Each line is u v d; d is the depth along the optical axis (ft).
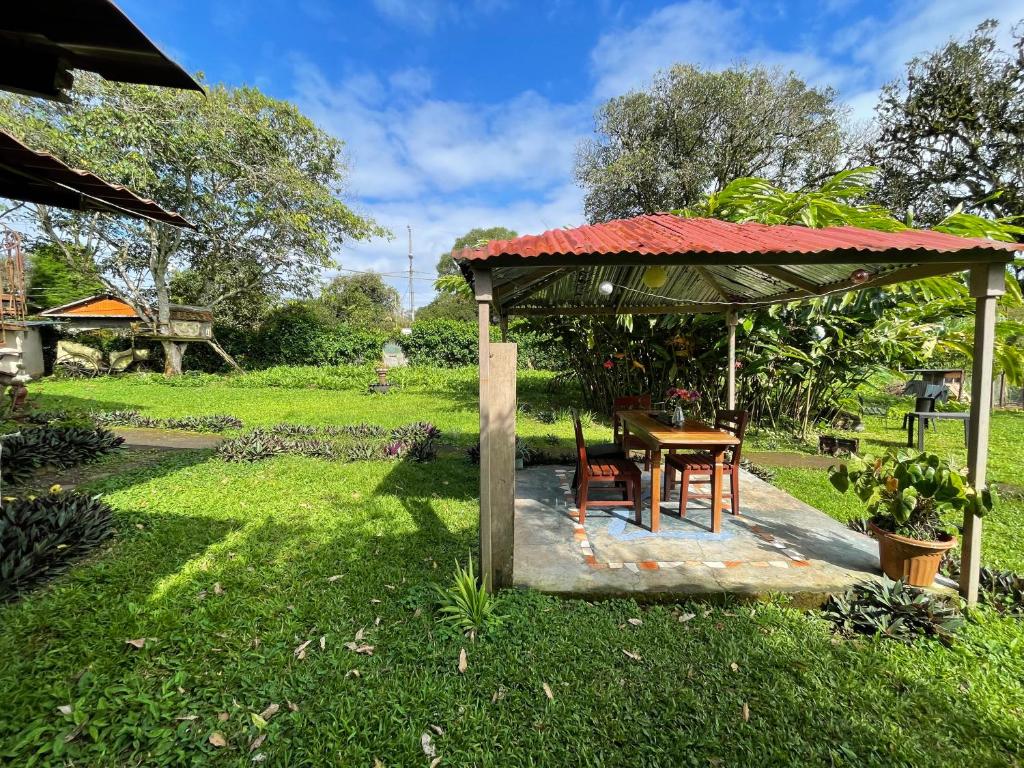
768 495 14.70
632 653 7.18
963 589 8.62
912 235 9.04
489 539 8.67
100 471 16.76
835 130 45.21
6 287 26.96
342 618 8.02
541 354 55.52
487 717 6.04
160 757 5.34
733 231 10.50
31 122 35.70
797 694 6.44
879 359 23.15
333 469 17.28
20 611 7.88
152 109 39.27
